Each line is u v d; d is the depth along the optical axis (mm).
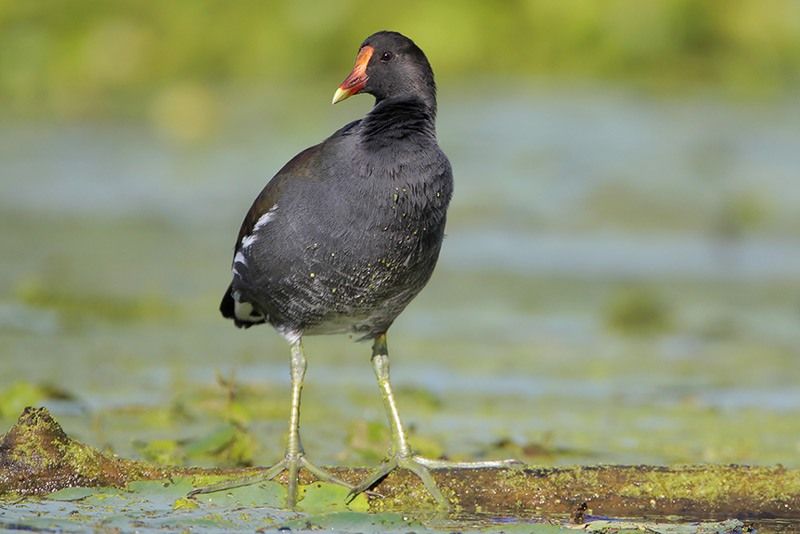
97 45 28297
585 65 27219
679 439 10008
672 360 12938
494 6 27688
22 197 20594
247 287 8352
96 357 12242
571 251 18188
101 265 16641
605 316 14711
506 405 11039
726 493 7891
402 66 8586
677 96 26078
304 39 28078
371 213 7895
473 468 7949
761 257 17938
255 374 11859
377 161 7914
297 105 25922
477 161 21312
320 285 8062
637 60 27156
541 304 15336
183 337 13305
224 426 9250
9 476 7727
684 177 20656
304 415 10469
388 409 8195
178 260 17188
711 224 19109
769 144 22516
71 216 19625
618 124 23656
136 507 7562
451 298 15555
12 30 28453
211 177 22078
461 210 19500
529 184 20453
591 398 11359
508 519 7668
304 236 7957
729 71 26859
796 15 27203
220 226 19438
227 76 28188
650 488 7902
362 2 28094
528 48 27359
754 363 12836
